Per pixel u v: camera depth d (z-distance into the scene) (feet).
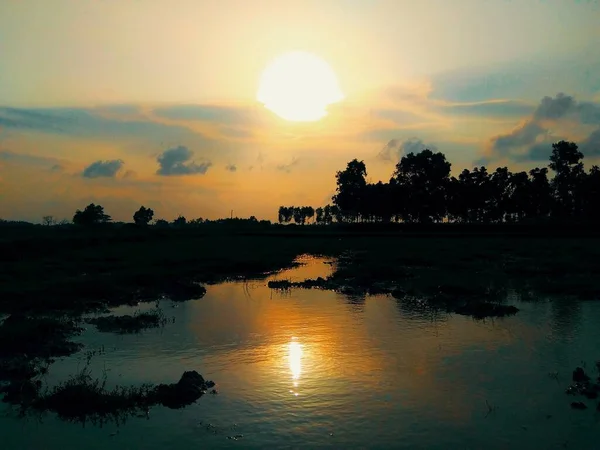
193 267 120.57
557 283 89.45
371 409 35.76
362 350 49.55
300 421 34.01
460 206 308.60
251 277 110.52
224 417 34.81
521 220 323.16
